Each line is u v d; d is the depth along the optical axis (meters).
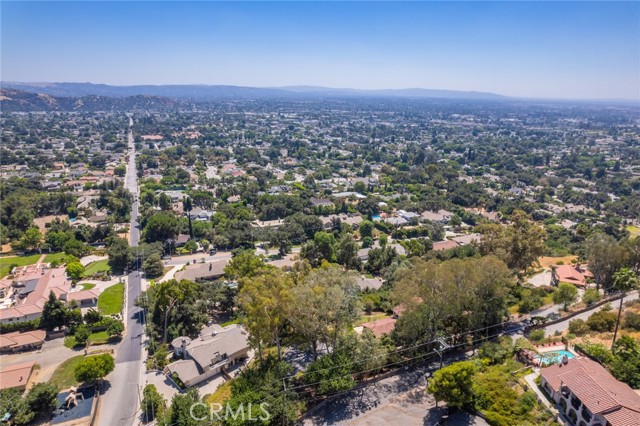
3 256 146.25
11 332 95.62
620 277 73.19
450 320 82.38
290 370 68.12
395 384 70.25
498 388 63.12
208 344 84.56
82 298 111.12
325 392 64.75
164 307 97.06
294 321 68.19
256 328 65.81
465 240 166.00
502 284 78.38
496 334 82.19
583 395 56.09
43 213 189.50
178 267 139.38
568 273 115.56
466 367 60.56
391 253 139.12
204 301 103.94
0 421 66.94
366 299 101.19
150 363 85.56
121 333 98.31
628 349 67.50
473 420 60.19
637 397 56.81
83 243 153.88
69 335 98.44
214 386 78.38
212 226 173.25
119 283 126.06
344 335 72.38
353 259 136.12
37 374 83.75
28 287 117.62
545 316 90.94
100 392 78.31
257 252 156.12
